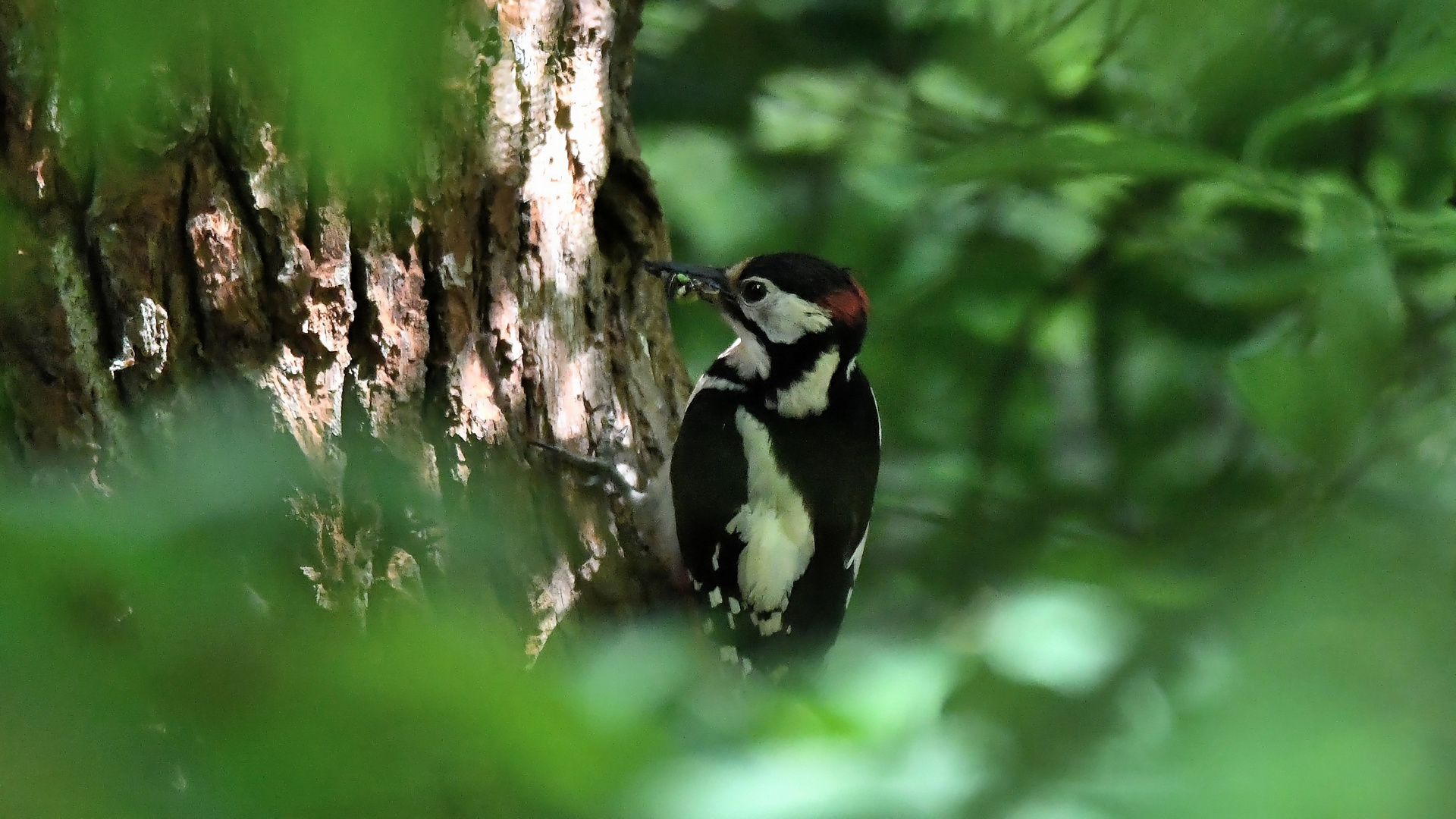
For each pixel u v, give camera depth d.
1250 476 9.17
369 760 1.89
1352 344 5.34
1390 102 6.48
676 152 11.77
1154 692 3.69
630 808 2.09
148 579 2.02
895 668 3.69
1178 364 9.97
